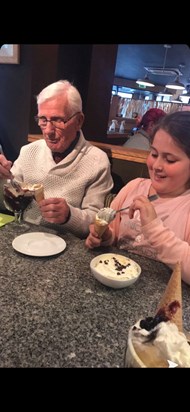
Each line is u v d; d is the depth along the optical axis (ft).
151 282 3.13
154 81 25.86
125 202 4.08
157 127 3.43
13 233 3.90
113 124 20.17
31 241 3.63
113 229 3.99
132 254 3.77
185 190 3.62
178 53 16.69
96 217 3.51
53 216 4.00
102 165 4.83
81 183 4.75
